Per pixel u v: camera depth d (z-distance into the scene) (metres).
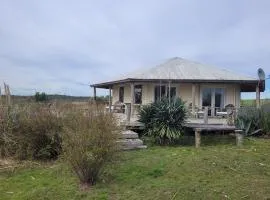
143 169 9.13
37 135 10.86
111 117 8.43
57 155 10.79
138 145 12.61
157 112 13.93
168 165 9.51
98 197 7.11
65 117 10.86
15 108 11.84
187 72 23.91
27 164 10.11
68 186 7.86
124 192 7.35
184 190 7.28
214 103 23.88
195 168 9.09
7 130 11.05
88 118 8.20
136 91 24.69
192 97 22.66
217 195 7.00
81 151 7.63
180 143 14.45
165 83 23.22
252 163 9.64
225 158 10.20
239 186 7.53
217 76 23.17
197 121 18.91
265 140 14.80
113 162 8.81
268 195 6.94
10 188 7.96
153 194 7.14
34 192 7.52
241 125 16.00
